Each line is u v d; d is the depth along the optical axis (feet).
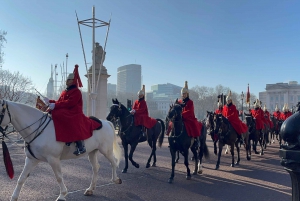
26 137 19.75
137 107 37.14
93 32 74.59
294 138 8.05
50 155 19.89
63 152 21.03
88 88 79.30
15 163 37.01
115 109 33.71
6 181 27.55
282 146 8.39
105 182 28.07
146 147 59.88
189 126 30.04
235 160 44.78
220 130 37.40
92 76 76.02
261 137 52.39
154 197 23.49
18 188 19.52
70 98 21.04
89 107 77.87
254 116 52.54
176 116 29.09
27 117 19.75
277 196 24.50
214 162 42.50
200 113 322.14
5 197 22.44
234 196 24.36
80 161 39.34
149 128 36.17
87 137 21.76
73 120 20.63
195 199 23.24
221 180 30.37
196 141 32.30
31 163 20.10
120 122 34.50
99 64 83.56
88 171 32.89
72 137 20.39
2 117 18.67
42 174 30.86
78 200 22.22
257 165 40.32
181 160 43.88
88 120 22.79
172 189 26.22
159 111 301.63
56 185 26.35
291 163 7.96
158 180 29.66
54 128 20.22
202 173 33.78
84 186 26.35
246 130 42.73
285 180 30.73
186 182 29.12
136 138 34.63
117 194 24.08
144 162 40.70
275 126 75.00
